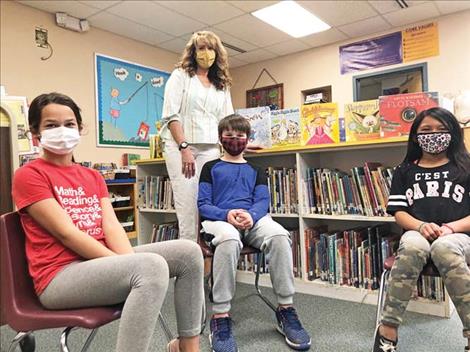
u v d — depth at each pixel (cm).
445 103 203
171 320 184
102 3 357
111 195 368
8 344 159
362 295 203
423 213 150
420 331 162
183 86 194
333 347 150
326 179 219
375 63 447
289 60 515
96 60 409
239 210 167
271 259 158
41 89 361
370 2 371
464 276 121
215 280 151
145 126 460
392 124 191
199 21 404
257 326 174
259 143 231
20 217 105
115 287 93
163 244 114
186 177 187
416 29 420
